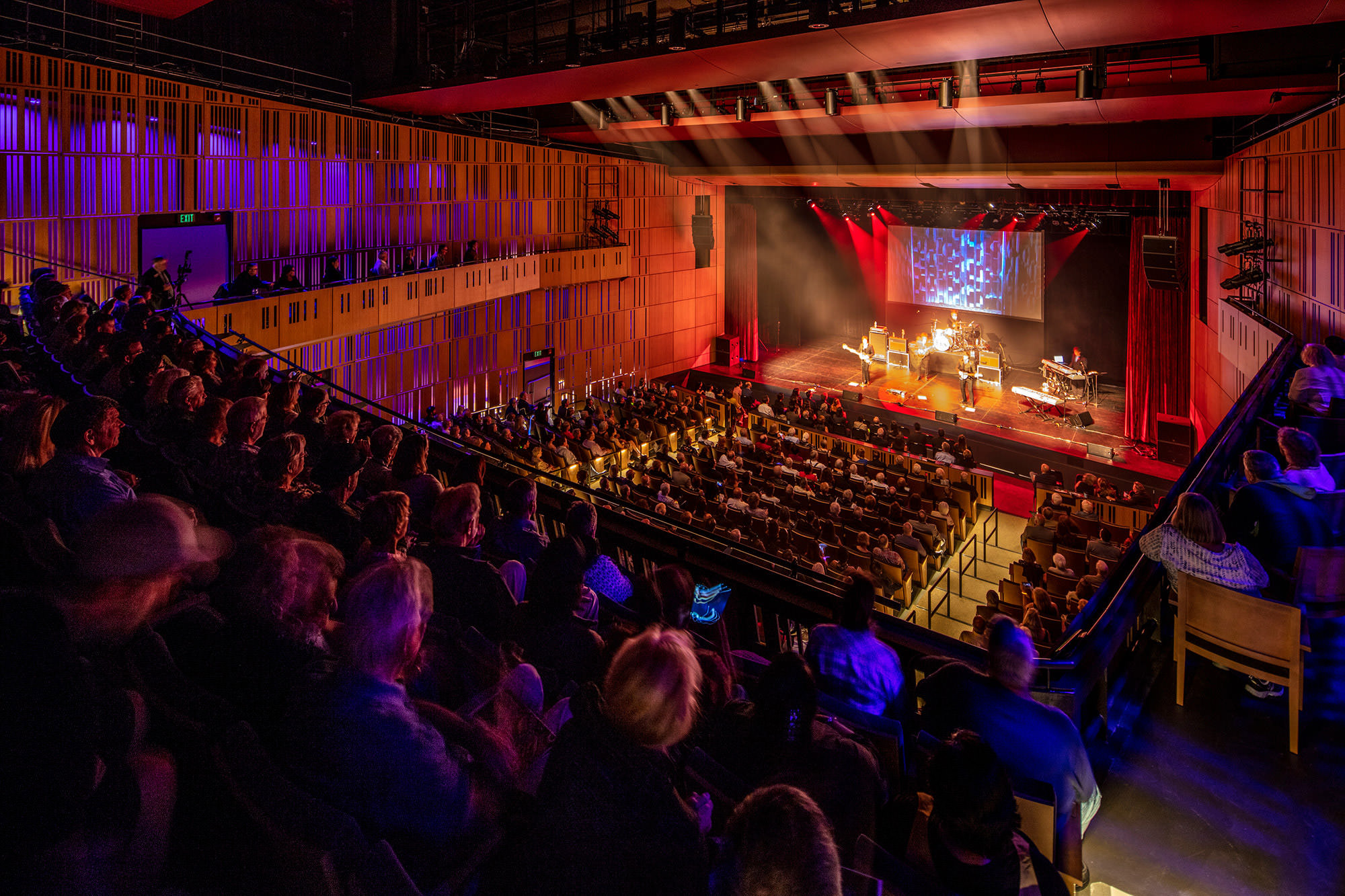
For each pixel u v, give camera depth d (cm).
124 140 1516
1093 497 1739
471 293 2047
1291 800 336
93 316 780
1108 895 298
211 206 1681
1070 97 1566
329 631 260
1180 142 1927
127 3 1371
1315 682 403
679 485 1794
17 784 184
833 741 241
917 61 1342
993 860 200
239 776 198
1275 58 1322
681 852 197
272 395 591
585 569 314
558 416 2255
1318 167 1240
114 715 201
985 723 286
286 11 2195
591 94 1764
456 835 218
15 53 1350
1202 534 385
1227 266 1820
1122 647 416
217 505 426
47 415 398
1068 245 2597
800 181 2625
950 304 2888
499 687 281
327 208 1928
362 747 207
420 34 1831
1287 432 468
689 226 3017
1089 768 288
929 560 1541
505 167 2372
